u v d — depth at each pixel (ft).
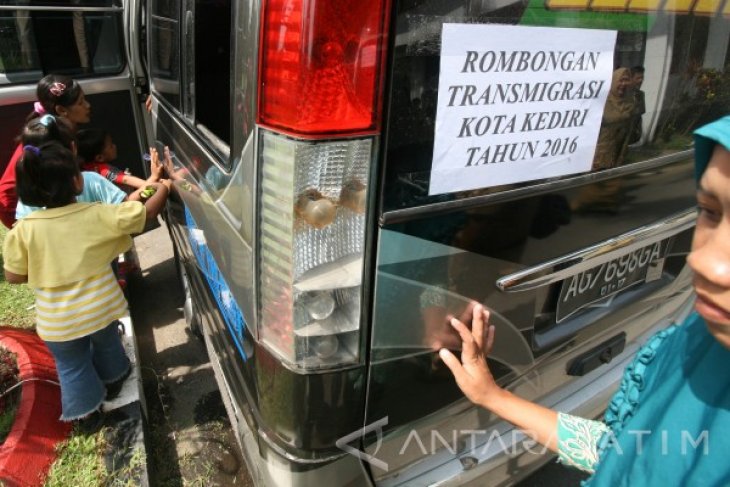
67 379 7.01
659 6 4.43
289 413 3.96
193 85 5.82
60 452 6.93
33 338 8.78
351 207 3.49
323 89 3.11
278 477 4.28
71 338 6.79
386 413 4.24
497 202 4.04
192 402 8.70
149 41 8.65
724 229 1.95
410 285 3.85
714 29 5.02
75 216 6.71
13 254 6.58
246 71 3.58
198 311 8.14
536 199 4.31
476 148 3.74
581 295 5.47
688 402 2.24
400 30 3.17
